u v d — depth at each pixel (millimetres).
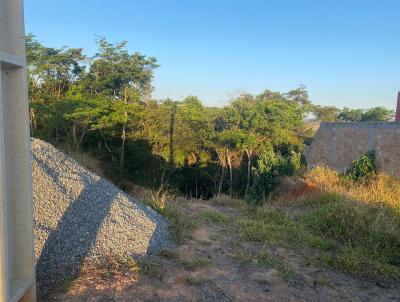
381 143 10922
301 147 21703
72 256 3854
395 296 3850
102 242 4242
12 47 2537
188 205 7773
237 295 3650
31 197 2699
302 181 9148
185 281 3854
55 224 4113
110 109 18328
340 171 12773
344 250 4883
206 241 5172
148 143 19219
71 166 5781
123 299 3359
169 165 19219
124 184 12141
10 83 2586
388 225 5328
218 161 21219
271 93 32500
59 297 3293
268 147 20297
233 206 8203
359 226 5445
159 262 4246
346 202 6133
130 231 4656
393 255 4816
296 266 4469
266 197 8867
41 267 3559
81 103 17328
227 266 4328
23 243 2693
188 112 20734
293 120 22969
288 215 6664
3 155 2205
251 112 21656
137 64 25438
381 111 34781
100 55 25562
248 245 5098
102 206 4941
